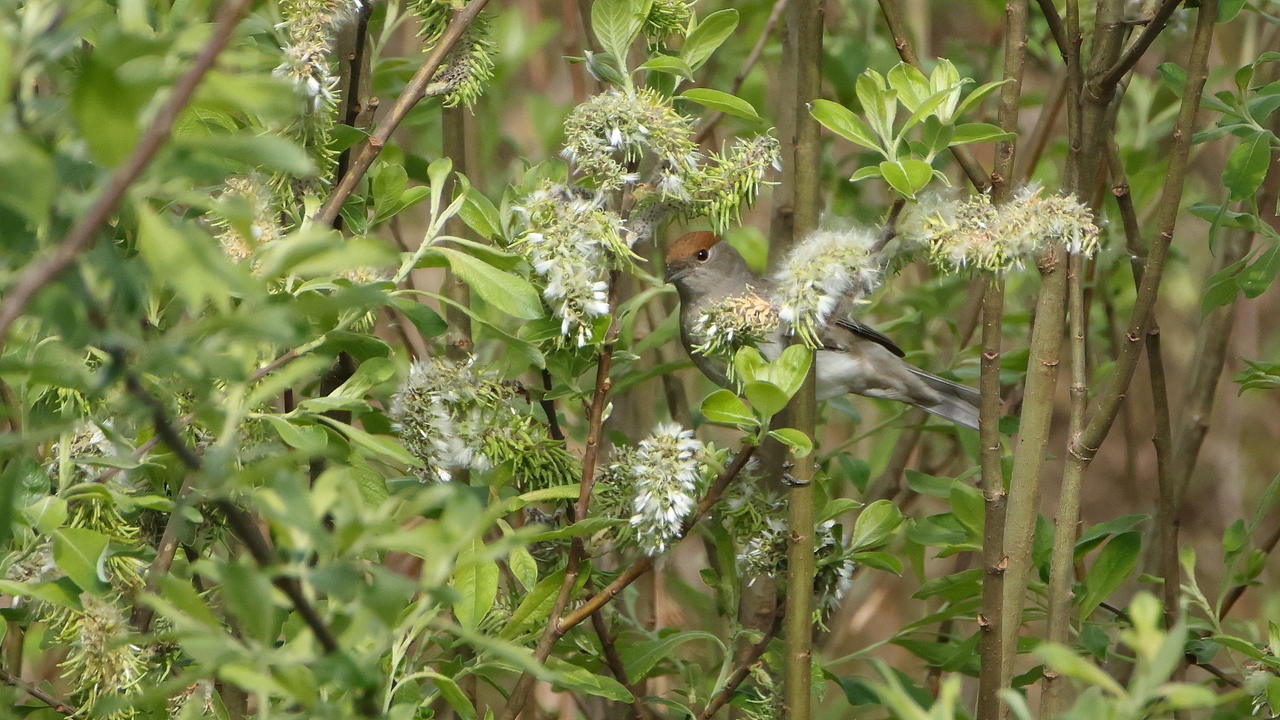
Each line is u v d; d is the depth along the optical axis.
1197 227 12.33
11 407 4.26
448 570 3.06
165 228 2.44
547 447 5.52
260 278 2.84
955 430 8.79
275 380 3.34
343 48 6.36
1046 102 8.91
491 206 5.89
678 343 9.94
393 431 5.54
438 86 5.53
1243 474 12.97
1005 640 5.46
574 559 5.09
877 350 8.63
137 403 2.71
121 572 4.73
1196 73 5.36
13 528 4.10
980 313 10.21
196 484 4.35
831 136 9.92
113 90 2.21
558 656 6.21
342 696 4.27
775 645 6.38
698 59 5.56
